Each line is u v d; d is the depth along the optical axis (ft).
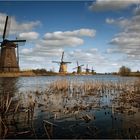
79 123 38.73
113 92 84.07
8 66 189.78
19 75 200.03
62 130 34.71
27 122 38.88
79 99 65.92
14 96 69.46
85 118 41.65
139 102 58.13
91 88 91.50
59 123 38.65
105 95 75.15
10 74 190.19
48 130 34.58
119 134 32.63
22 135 32.30
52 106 53.67
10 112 45.75
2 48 190.49
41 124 37.91
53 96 71.61
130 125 37.27
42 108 51.06
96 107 52.70
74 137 31.48
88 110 49.60
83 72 363.56
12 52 191.42
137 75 287.69
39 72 296.10
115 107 51.85
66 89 91.15
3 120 38.52
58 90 88.43
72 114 45.09
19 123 38.22
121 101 60.44
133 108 50.96
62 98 67.36
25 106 52.11
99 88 90.94
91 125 37.37
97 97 70.59
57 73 301.43
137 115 44.50
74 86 96.94
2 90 88.48
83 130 34.76
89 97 70.54
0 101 51.52
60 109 49.29
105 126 36.83
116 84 102.68
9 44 189.67
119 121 39.93
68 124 38.01
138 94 70.85
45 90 87.40
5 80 157.28
